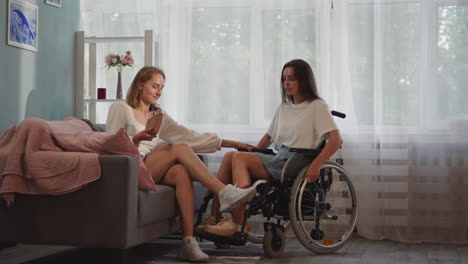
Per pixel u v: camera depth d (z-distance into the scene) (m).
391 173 4.00
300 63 3.45
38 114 3.82
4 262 2.97
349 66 4.05
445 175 3.95
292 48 4.13
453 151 3.95
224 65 4.21
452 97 3.97
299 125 3.38
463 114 3.95
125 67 4.34
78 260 3.05
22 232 2.69
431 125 3.98
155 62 4.26
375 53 4.04
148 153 3.31
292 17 4.13
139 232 2.73
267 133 3.70
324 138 3.37
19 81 3.62
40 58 3.84
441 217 3.94
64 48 4.12
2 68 3.45
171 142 3.55
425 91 3.99
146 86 3.35
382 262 3.09
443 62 3.98
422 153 3.99
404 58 4.00
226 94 4.20
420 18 4.01
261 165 3.26
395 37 4.02
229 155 3.37
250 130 4.18
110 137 2.65
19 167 2.62
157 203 2.87
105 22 4.41
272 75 4.16
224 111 4.21
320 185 3.39
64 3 4.13
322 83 4.07
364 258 3.22
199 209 3.50
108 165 2.58
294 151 3.23
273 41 4.16
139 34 4.38
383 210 4.00
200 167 3.08
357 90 4.04
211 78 4.22
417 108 4.00
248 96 4.19
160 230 2.99
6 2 3.49
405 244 3.83
